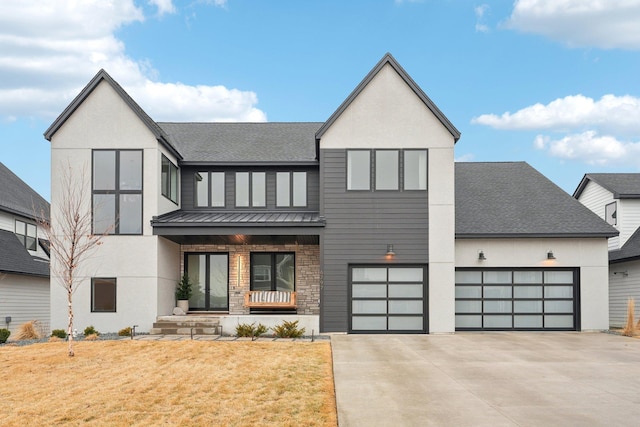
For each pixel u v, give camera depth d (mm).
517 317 19547
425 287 18547
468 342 16062
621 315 22438
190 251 21109
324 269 18422
